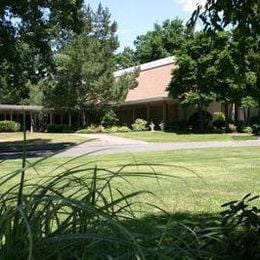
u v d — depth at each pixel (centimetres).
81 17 2858
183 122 4531
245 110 4453
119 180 1172
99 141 3478
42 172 1341
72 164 1656
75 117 5262
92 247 258
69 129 4741
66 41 4453
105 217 251
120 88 4531
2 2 2397
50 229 276
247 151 2348
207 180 1255
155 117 4944
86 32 4419
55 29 2741
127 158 2022
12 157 2247
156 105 4931
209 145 2941
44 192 271
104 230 272
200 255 303
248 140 3466
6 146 3212
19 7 2494
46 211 268
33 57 2759
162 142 3400
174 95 4088
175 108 4781
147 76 5256
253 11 445
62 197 258
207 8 461
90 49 4372
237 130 4269
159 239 283
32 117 5278
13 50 2466
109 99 4534
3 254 245
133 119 5050
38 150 2859
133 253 251
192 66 3822
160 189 973
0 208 272
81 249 262
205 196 986
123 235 270
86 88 4491
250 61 475
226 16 453
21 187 265
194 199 941
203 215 759
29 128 5450
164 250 269
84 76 4422
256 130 4191
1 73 2727
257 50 469
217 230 388
